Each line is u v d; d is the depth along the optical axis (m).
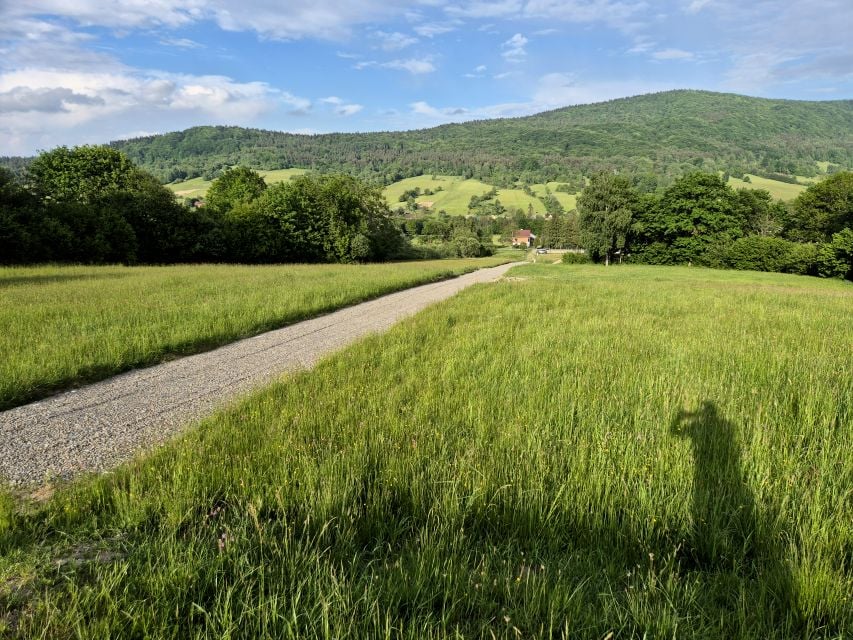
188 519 3.04
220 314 11.65
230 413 4.97
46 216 32.91
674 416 4.57
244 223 48.38
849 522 2.76
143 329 9.44
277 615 2.09
